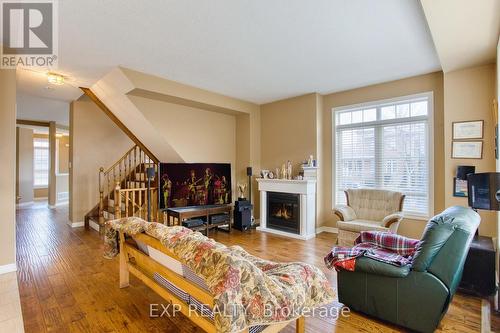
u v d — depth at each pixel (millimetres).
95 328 2045
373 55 3396
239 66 3738
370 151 4660
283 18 2539
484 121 3297
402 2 2299
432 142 3998
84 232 5066
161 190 4516
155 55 3350
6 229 3066
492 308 2355
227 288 1252
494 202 2113
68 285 2766
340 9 2398
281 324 1712
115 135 6156
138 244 2375
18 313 2244
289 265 1801
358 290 2242
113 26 2648
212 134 5535
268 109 5805
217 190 5160
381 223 3893
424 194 4105
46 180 10734
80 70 3818
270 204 5375
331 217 5113
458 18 2277
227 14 2463
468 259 2621
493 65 3258
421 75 4102
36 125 8031
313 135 5062
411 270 1993
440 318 1921
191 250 1516
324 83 4500
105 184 5945
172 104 4832
